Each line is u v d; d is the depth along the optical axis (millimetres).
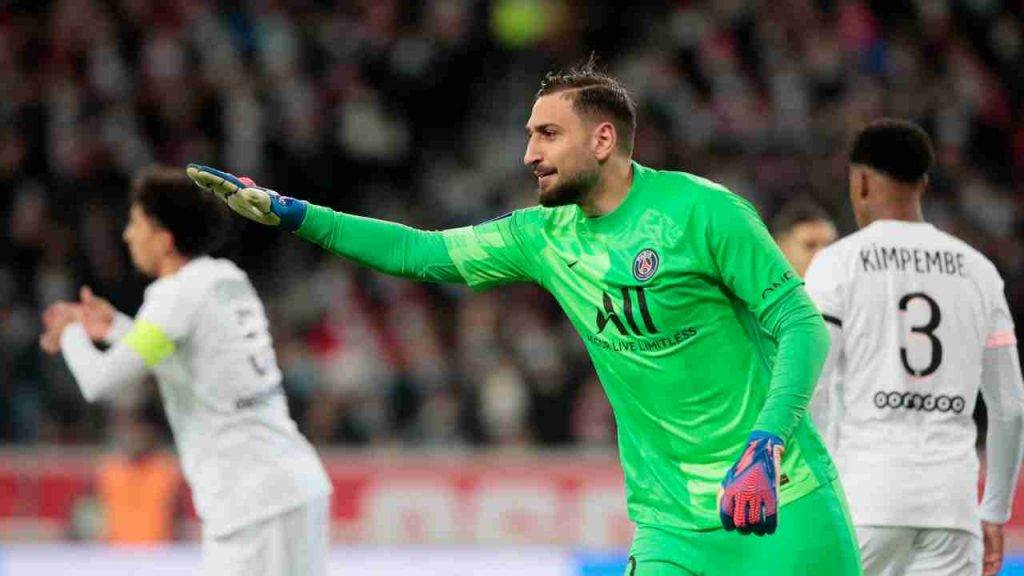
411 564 31688
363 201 59125
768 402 15445
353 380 49000
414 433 46719
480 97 62406
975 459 19547
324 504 22156
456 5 63594
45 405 48500
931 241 19656
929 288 19438
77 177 56719
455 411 47125
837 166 55250
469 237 17641
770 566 16266
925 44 62281
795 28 61531
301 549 21734
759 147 57562
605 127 16547
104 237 54469
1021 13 64188
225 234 22828
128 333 21531
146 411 46000
